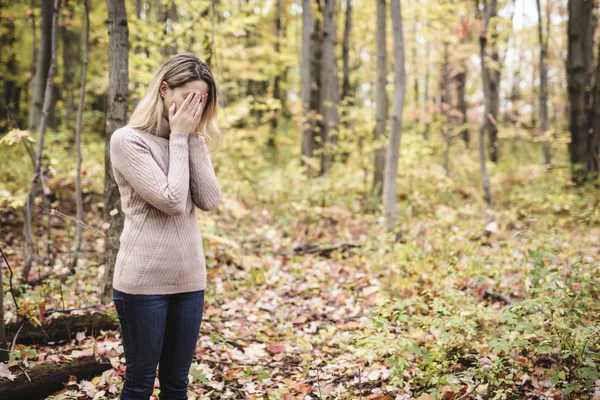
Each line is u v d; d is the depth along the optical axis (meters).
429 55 14.05
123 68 3.65
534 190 8.41
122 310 1.84
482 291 3.92
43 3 7.48
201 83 1.89
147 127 1.88
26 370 2.64
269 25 14.80
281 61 13.68
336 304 4.32
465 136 14.60
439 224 5.71
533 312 3.12
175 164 1.79
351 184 8.61
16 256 5.20
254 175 9.63
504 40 10.88
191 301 1.92
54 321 3.22
